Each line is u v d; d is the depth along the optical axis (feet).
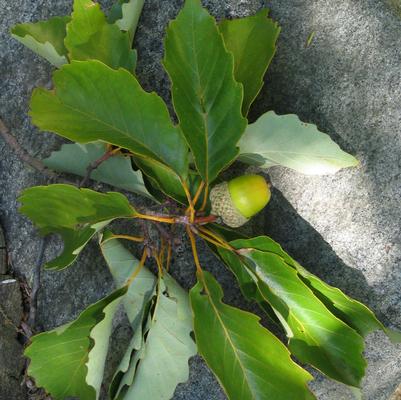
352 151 1.31
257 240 1.25
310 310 1.24
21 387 1.51
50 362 1.28
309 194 1.36
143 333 1.32
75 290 1.53
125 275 1.40
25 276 1.58
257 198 1.25
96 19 1.28
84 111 1.24
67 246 1.26
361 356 1.23
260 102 1.36
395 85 1.27
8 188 1.60
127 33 1.31
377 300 1.34
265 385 1.22
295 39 1.33
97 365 1.32
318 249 1.37
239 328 1.25
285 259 1.24
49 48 1.33
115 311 1.40
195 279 1.45
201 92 1.22
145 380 1.35
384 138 1.29
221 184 1.29
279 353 1.22
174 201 1.38
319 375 1.44
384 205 1.30
